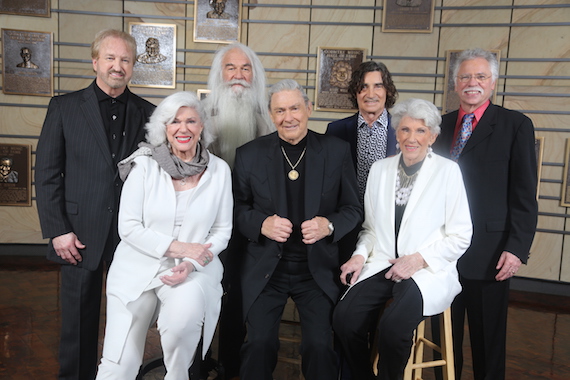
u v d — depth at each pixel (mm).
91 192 2393
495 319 2426
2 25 5117
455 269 2295
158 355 3068
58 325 3477
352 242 2623
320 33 5121
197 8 5105
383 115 2850
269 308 2299
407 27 4953
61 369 2449
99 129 2416
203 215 2211
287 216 2352
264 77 3025
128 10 5152
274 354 2215
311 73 5176
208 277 2195
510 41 4762
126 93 2588
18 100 5238
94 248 2398
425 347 3369
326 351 2164
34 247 5352
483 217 2408
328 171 2379
